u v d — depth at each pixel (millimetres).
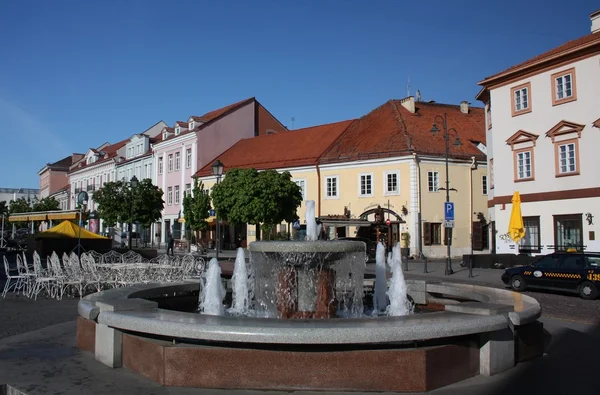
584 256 17281
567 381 6254
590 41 24531
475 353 6445
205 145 54656
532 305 7473
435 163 39656
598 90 24766
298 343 5527
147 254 31609
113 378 6258
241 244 49594
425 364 5715
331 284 8961
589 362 7207
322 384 5641
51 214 29844
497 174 29859
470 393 5742
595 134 24859
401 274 10297
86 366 6844
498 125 29828
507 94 29344
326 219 38812
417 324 5789
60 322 11234
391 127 42781
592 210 24953
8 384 6031
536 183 27609
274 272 9086
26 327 10555
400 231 39031
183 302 10422
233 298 11023
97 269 17625
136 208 36219
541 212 27281
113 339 6766
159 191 38125
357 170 41688
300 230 38281
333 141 45688
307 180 44719
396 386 5664
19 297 15750
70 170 88125
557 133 26453
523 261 26625
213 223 49469
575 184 25750
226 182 36469
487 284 21094
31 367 6805
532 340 7441
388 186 39938
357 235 40781
